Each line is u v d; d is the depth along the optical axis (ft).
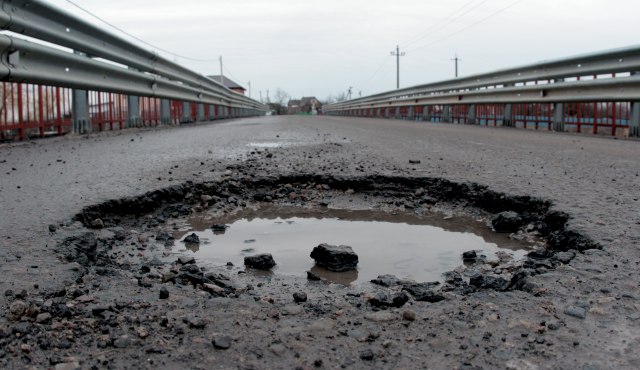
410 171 20.04
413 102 84.99
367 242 13.20
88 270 9.30
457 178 18.29
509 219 13.92
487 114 61.82
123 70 35.45
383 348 6.35
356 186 19.02
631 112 33.86
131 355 6.14
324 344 6.47
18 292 7.72
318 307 7.91
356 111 169.68
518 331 6.71
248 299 8.32
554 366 5.84
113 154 23.71
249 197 18.07
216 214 16.06
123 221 14.38
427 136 37.96
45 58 25.13
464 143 31.19
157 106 51.44
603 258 9.40
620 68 32.32
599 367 5.79
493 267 10.98
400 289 9.47
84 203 13.75
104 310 7.35
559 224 12.96
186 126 54.03
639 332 6.59
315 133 42.11
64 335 6.58
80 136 32.40
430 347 6.35
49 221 11.93
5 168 19.03
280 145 29.96
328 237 13.65
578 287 8.08
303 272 10.77
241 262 11.43
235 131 44.09
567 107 43.75
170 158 22.93
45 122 31.14
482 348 6.29
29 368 5.82
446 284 9.77
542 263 10.12
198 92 61.98
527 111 52.54
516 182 17.19
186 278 9.39
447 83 65.82
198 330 6.84
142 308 7.54
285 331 6.85
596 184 16.39
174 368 5.87
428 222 15.19
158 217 15.20
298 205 17.38
